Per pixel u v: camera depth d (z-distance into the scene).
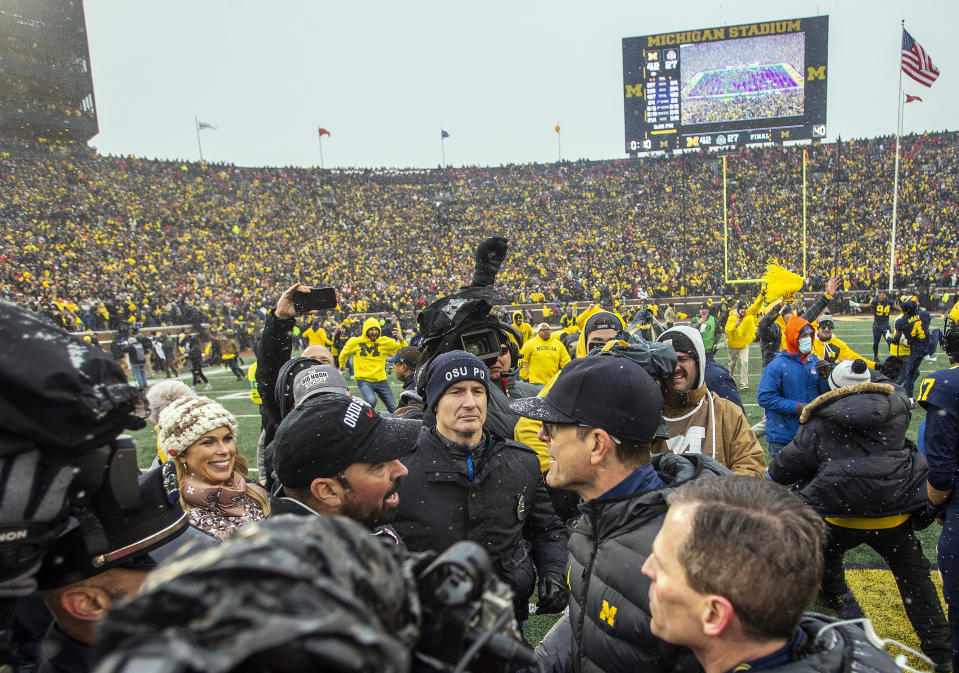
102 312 22.59
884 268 34.09
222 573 0.47
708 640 1.07
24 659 1.55
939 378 2.71
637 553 1.51
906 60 22.27
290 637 0.40
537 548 2.67
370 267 39.47
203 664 0.38
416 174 52.41
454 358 2.40
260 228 42.19
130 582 1.19
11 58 38.28
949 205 39.16
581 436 1.65
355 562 0.55
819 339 6.00
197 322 21.83
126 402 0.94
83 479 1.01
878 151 45.19
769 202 43.03
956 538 2.68
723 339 19.88
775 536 0.99
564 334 11.74
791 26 41.50
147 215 38.53
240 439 9.46
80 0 41.72
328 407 1.68
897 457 3.10
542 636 3.62
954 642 2.78
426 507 2.33
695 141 44.00
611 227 43.75
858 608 3.72
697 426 3.05
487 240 3.41
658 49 43.66
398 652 0.47
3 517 0.84
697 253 39.50
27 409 0.84
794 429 4.91
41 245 30.33
